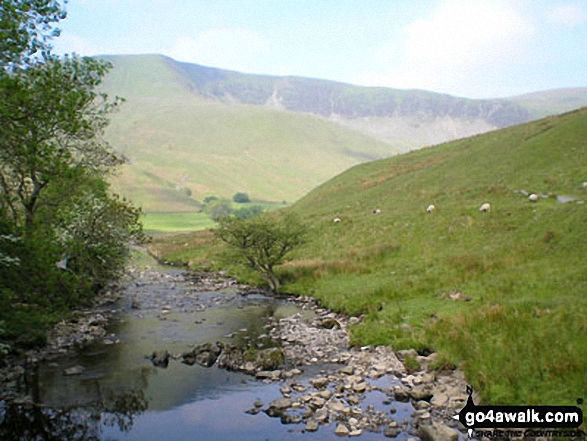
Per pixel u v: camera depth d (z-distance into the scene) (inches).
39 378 631.8
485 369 564.4
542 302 714.2
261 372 642.8
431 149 3265.3
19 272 771.4
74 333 849.5
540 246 1084.5
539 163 1825.8
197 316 996.6
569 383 498.3
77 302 1073.5
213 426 498.0
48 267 837.8
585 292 726.5
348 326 866.1
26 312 836.0
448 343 674.8
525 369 541.0
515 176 1800.0
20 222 914.7
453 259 1135.6
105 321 952.9
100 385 608.1
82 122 819.4
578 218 1116.5
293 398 558.3
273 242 1311.5
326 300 1055.0
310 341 788.6
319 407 533.3
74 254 1082.7
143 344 789.2
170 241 3004.4
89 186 1214.9
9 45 668.1
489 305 747.4
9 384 611.5
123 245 1267.2
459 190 1852.9
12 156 752.3
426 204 1812.3
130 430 492.1
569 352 544.4
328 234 1771.7
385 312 877.8
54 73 785.6
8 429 496.4
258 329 879.7
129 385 608.4
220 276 1581.0
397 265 1259.8
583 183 1441.9
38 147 751.1
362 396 561.3
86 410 538.9
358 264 1315.2
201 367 677.3
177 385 607.8
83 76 881.5
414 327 768.9
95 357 720.3
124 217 1242.6
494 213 1416.1
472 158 2356.1
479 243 1256.8
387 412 518.9
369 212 2012.8
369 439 463.5
